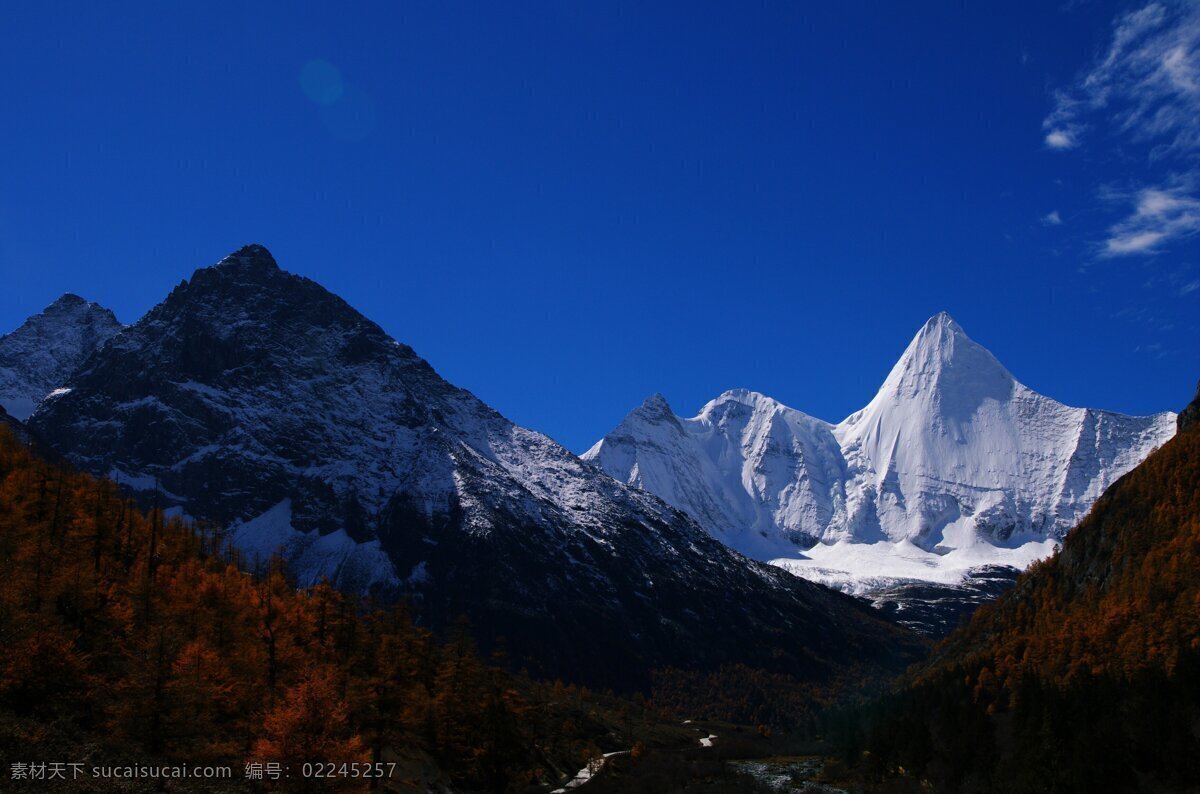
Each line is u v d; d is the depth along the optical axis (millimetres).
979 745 152250
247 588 151625
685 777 192750
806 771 193250
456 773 147875
